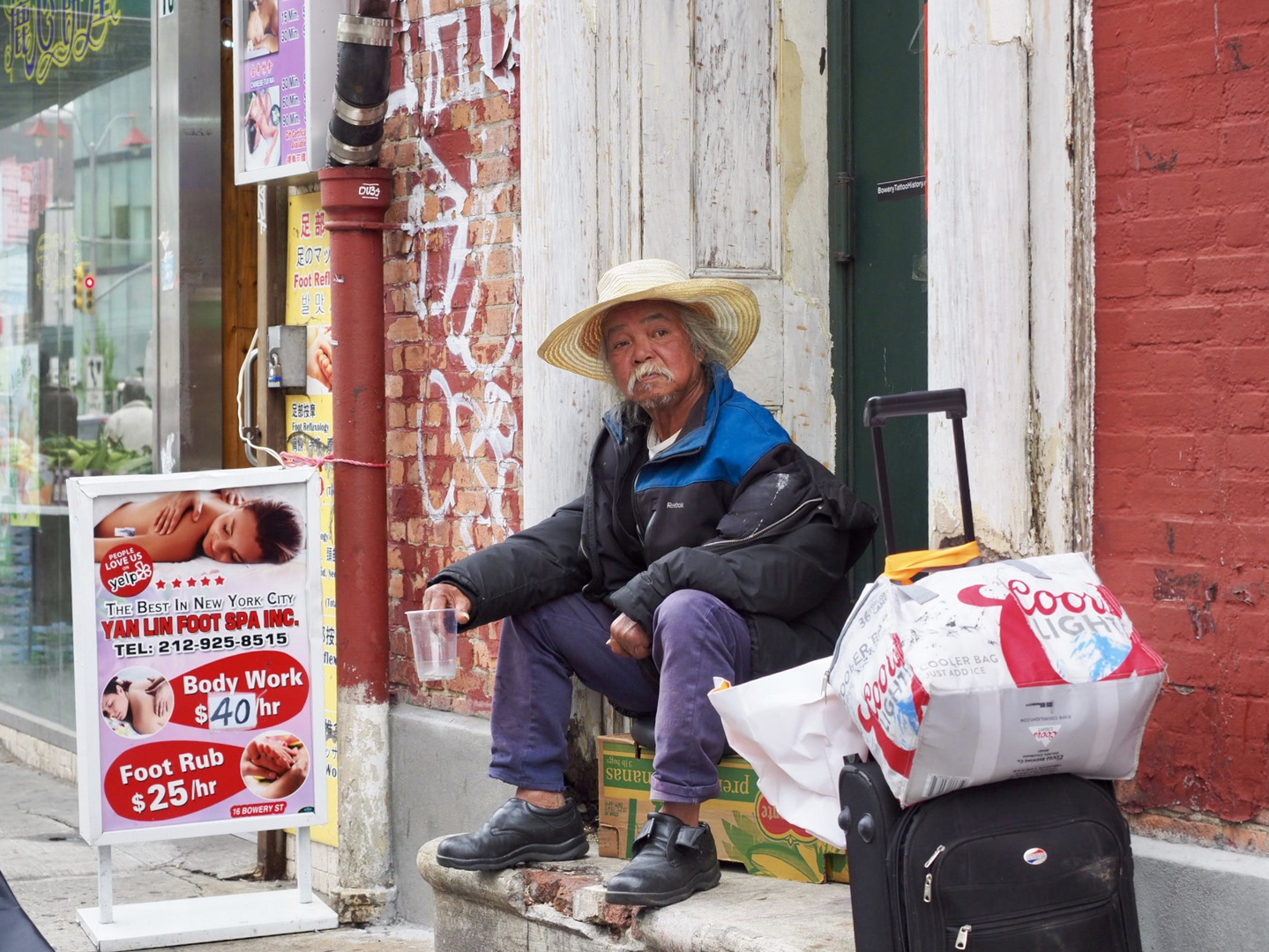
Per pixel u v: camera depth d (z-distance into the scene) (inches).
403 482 220.8
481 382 206.5
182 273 254.8
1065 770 121.5
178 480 193.0
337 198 216.1
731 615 153.5
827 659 138.6
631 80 187.6
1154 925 134.1
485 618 171.2
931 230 149.3
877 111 192.9
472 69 207.2
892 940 121.5
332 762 226.8
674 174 189.3
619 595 156.5
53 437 327.9
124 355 294.0
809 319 196.5
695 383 170.6
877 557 194.5
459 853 169.2
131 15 287.6
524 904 167.8
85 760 191.3
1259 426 128.8
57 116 323.9
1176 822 135.4
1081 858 121.3
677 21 189.3
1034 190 142.6
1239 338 130.0
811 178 196.7
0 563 356.8
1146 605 136.8
